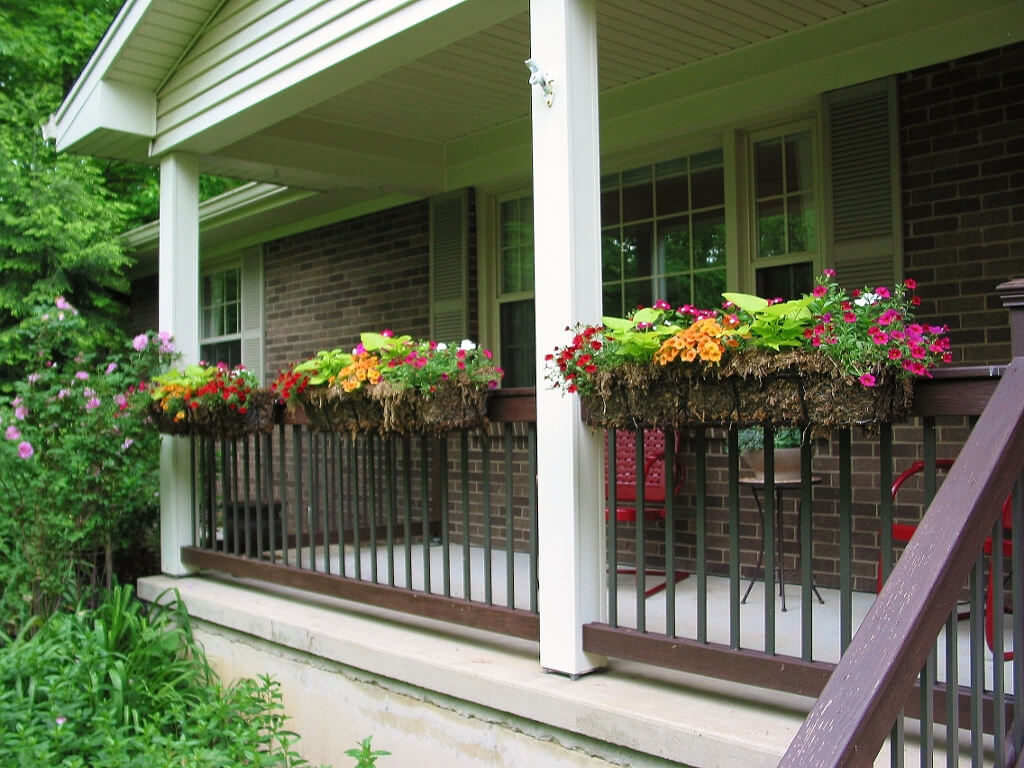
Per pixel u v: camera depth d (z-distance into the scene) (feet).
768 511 8.34
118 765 10.73
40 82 41.70
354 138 18.99
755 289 15.34
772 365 7.54
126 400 16.55
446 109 17.69
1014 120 12.26
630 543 16.65
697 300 16.19
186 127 16.25
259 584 15.93
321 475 22.82
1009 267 12.29
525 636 10.43
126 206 35.55
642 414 8.69
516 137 18.45
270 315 26.43
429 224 20.92
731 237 15.47
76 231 29.55
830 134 13.80
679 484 15.12
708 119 15.25
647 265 16.93
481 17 11.23
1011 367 5.86
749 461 12.59
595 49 10.18
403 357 11.19
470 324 19.83
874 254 13.39
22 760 10.74
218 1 15.12
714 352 7.68
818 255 14.53
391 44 12.07
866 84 13.42
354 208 22.94
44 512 16.43
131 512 18.03
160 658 14.03
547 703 9.33
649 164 16.89
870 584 13.64
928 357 7.14
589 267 9.96
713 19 13.42
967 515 5.08
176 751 11.01
